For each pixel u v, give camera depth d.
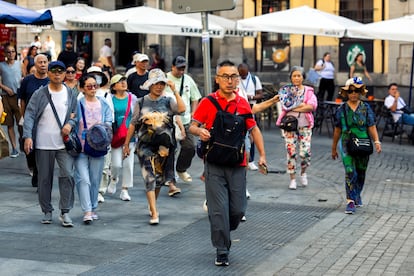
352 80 17.75
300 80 20.44
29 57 31.09
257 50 45.38
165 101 16.83
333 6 42.59
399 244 14.68
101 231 15.66
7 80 24.89
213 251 14.16
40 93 15.93
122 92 18.48
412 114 31.20
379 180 22.33
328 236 15.35
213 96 13.54
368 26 30.56
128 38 53.75
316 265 13.20
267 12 44.91
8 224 16.14
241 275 12.62
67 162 15.98
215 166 13.12
